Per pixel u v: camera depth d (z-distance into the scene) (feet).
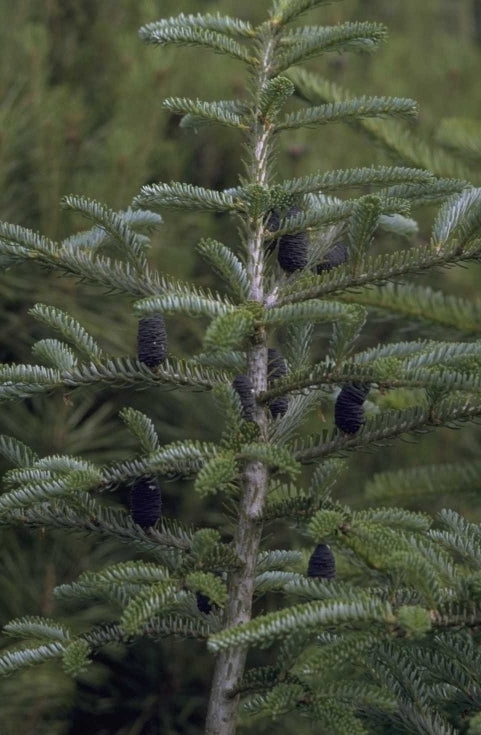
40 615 22.35
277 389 13.84
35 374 13.98
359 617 13.09
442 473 15.61
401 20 39.75
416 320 15.62
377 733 14.03
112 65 27.99
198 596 13.84
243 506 13.87
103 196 24.30
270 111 14.30
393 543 13.38
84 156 25.66
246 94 27.86
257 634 13.05
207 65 28.78
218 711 13.70
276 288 14.11
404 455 25.08
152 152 26.23
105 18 28.78
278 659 13.51
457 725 14.12
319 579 13.61
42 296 23.66
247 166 14.43
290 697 13.24
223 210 14.23
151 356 13.99
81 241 14.43
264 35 14.64
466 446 25.14
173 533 14.33
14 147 24.11
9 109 24.32
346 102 14.37
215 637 13.05
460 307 15.57
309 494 13.87
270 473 13.93
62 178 24.39
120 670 26.63
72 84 28.14
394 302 15.60
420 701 13.87
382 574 13.96
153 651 26.17
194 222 26.05
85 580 13.83
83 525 13.94
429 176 14.07
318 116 14.38
